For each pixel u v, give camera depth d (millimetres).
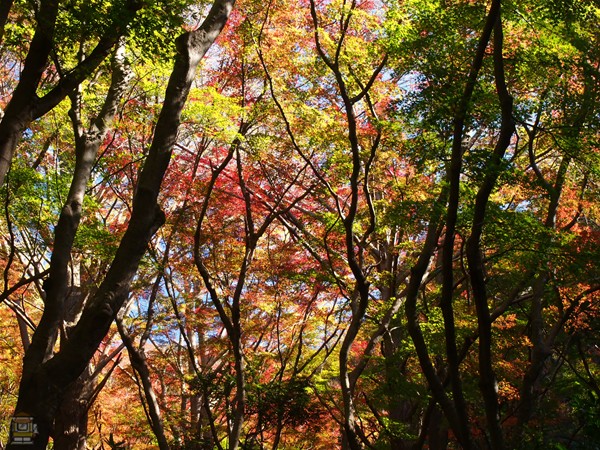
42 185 14508
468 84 9633
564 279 13656
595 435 9914
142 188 8867
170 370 20219
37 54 8727
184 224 17250
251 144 15344
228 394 15547
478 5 10859
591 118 11633
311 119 14727
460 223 11008
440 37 10875
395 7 11688
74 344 8461
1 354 22359
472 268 9680
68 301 17219
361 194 16953
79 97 12117
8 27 10953
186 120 14344
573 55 12008
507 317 16125
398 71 13164
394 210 11977
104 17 8820
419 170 12227
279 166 17047
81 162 10766
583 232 14477
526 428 13727
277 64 15195
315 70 14938
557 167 16406
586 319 15422
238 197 16703
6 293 10984
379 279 16156
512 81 12484
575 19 10672
